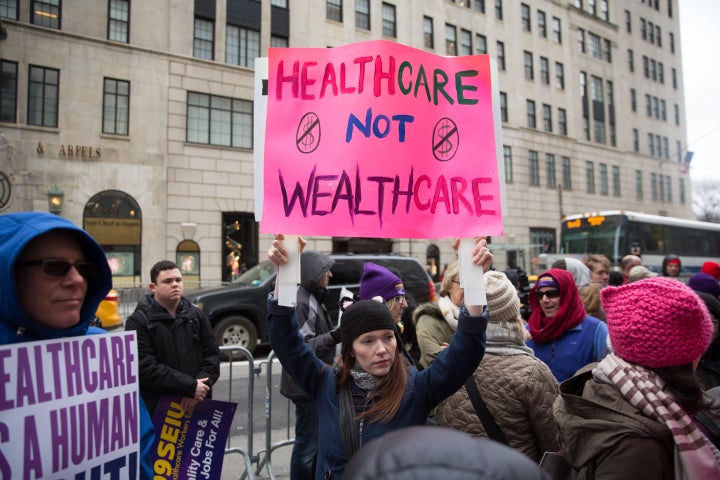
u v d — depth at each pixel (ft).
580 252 57.72
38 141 52.31
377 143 6.94
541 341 9.89
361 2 76.59
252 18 65.87
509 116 94.32
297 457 10.46
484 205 6.82
